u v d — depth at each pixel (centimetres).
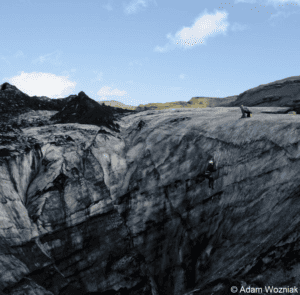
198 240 1047
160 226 1178
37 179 1277
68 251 1116
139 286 1089
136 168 1361
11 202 1129
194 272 998
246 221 889
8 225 1062
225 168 1058
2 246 1005
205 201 1090
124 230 1205
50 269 1060
